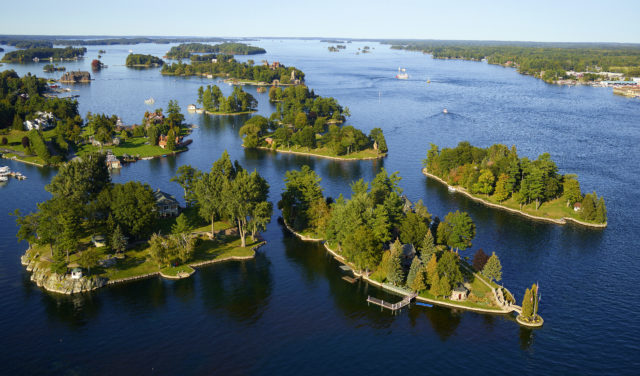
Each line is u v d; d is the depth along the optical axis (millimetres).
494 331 123250
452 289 138125
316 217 178000
